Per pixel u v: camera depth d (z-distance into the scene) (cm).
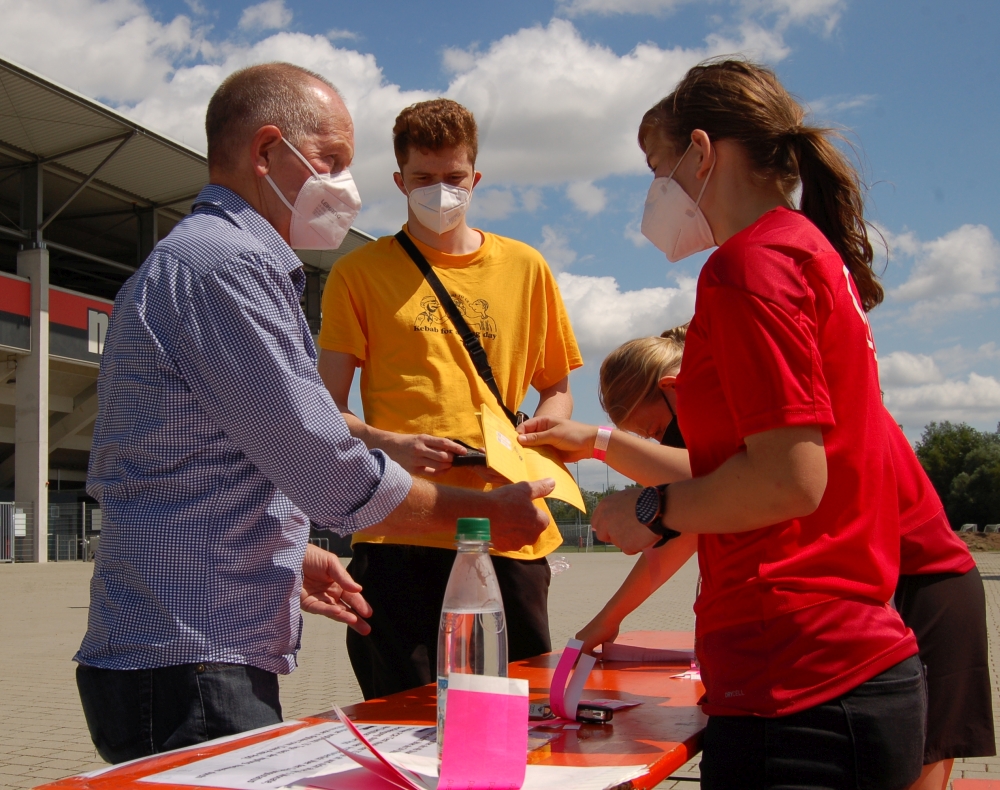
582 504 237
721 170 177
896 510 167
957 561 231
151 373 177
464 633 138
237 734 160
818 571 154
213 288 175
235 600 179
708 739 160
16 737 569
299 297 201
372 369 302
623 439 254
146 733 172
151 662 173
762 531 156
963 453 6450
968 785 321
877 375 167
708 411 165
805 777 148
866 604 155
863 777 147
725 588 160
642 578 253
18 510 2669
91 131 2427
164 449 177
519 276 315
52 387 3142
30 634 1087
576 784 127
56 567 2570
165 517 176
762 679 152
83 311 2844
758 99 174
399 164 307
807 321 150
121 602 176
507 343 307
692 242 189
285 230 212
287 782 128
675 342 287
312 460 172
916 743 153
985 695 228
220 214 198
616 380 275
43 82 2128
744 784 154
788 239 157
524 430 260
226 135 205
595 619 262
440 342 296
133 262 3522
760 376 147
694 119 178
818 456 146
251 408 171
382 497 178
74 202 2936
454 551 288
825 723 148
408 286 301
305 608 236
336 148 212
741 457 151
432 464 256
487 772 122
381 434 267
